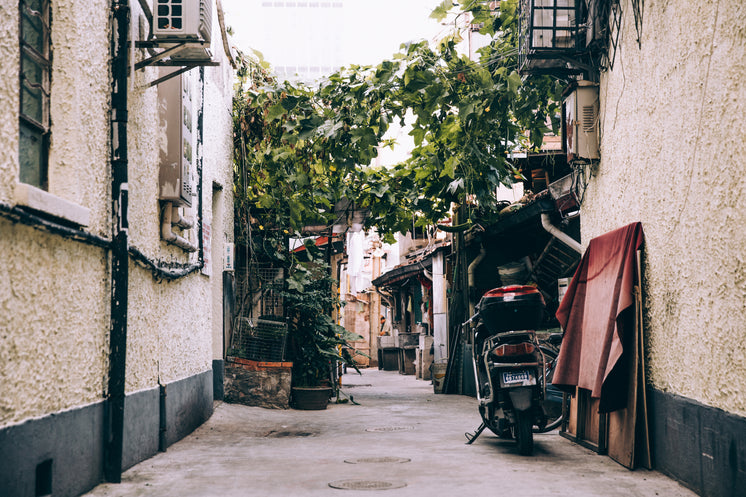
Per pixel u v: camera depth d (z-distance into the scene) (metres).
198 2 5.61
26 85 4.09
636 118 5.91
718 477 4.23
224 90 11.04
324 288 13.14
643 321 5.83
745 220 3.87
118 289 5.07
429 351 20.91
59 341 4.18
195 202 8.27
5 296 3.47
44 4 4.39
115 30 5.23
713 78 4.29
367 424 9.38
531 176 12.80
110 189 5.12
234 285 11.99
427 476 5.36
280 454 6.59
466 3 8.91
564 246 11.11
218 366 11.03
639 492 4.70
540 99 9.57
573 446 7.05
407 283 25.11
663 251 5.31
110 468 4.99
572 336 7.00
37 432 3.81
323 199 12.23
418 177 11.25
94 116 4.83
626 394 5.93
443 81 8.54
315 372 12.03
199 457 6.34
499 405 6.71
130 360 5.64
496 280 13.68
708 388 4.44
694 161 4.64
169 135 6.63
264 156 11.62
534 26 7.07
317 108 9.91
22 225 3.64
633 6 5.83
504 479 5.21
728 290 4.11
